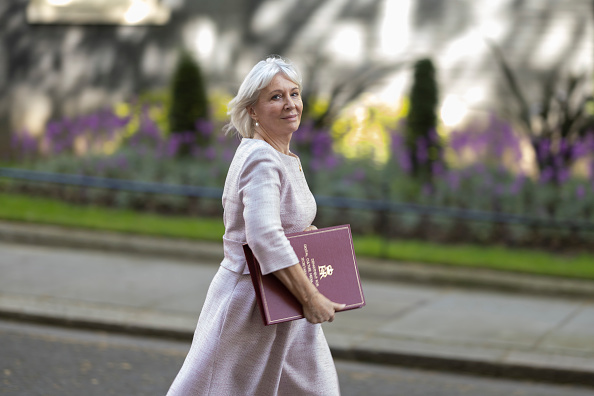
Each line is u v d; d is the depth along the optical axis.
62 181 11.09
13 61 16.45
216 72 15.18
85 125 14.51
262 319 3.40
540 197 11.02
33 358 6.45
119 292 8.40
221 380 3.52
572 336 7.18
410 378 6.38
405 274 9.27
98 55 15.95
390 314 7.86
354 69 14.23
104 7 15.82
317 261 3.47
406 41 13.98
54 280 8.79
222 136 13.07
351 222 11.27
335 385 3.75
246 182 3.38
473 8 13.56
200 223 11.37
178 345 7.09
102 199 12.47
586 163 11.80
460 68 13.63
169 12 15.47
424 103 12.54
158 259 10.06
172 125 13.54
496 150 12.28
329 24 14.43
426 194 11.38
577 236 10.57
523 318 7.80
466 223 10.93
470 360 6.48
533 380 6.34
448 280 9.13
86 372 6.16
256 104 3.58
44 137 15.74
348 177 11.91
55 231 10.63
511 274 9.16
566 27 13.06
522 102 12.84
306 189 3.62
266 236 3.29
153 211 12.12
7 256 9.88
